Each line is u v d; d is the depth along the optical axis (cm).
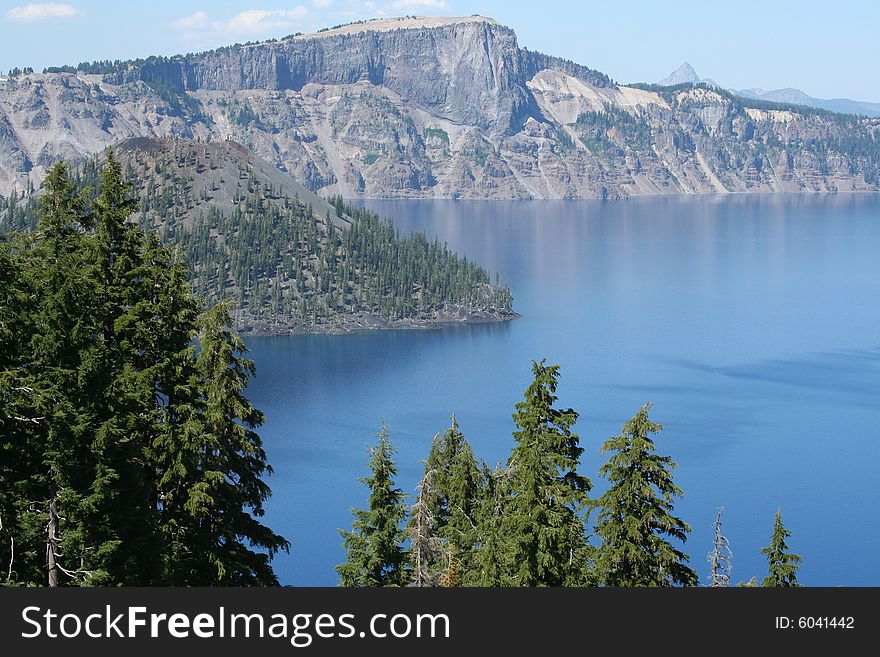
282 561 13488
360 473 17800
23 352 4228
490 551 5022
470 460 6050
